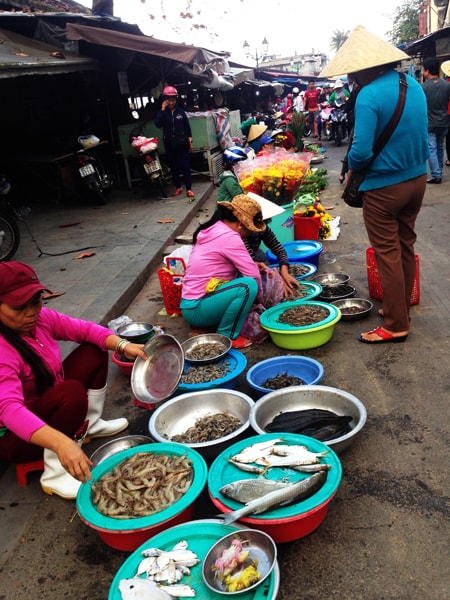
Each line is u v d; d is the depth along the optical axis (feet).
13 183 33.65
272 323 13.12
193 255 13.16
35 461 9.01
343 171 34.63
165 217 27.07
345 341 13.26
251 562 6.43
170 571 6.38
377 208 11.74
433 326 13.38
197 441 9.31
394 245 11.98
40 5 37.83
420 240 20.70
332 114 58.90
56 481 8.70
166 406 9.96
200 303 13.06
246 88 74.54
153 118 39.52
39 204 33.30
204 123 37.96
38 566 7.56
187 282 13.28
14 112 34.04
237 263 12.66
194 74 39.14
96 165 32.12
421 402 10.34
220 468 7.84
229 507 7.02
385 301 12.50
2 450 8.63
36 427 7.04
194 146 38.55
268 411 9.77
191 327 14.58
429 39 60.44
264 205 14.75
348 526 7.59
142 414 11.20
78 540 7.95
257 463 7.70
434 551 7.01
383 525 7.53
